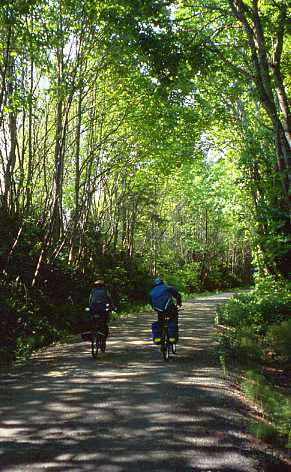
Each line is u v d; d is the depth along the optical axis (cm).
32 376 934
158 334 1076
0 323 1305
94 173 2677
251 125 2141
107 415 650
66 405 702
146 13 1178
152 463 484
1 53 1426
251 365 1048
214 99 2083
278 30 1272
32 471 463
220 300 3691
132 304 2917
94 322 1158
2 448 526
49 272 1808
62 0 1494
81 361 1099
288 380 950
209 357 1139
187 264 5506
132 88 2023
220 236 6122
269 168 1942
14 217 1878
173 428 595
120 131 2516
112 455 504
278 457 520
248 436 578
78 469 468
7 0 1183
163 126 2292
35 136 2133
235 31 1639
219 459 499
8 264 1636
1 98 1359
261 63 1251
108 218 3422
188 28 1358
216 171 2898
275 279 2033
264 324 1542
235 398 754
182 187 4128
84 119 2398
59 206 2127
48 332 1494
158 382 856
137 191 3416
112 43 1570
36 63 1525
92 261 2647
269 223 1869
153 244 4266
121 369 987
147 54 1270
